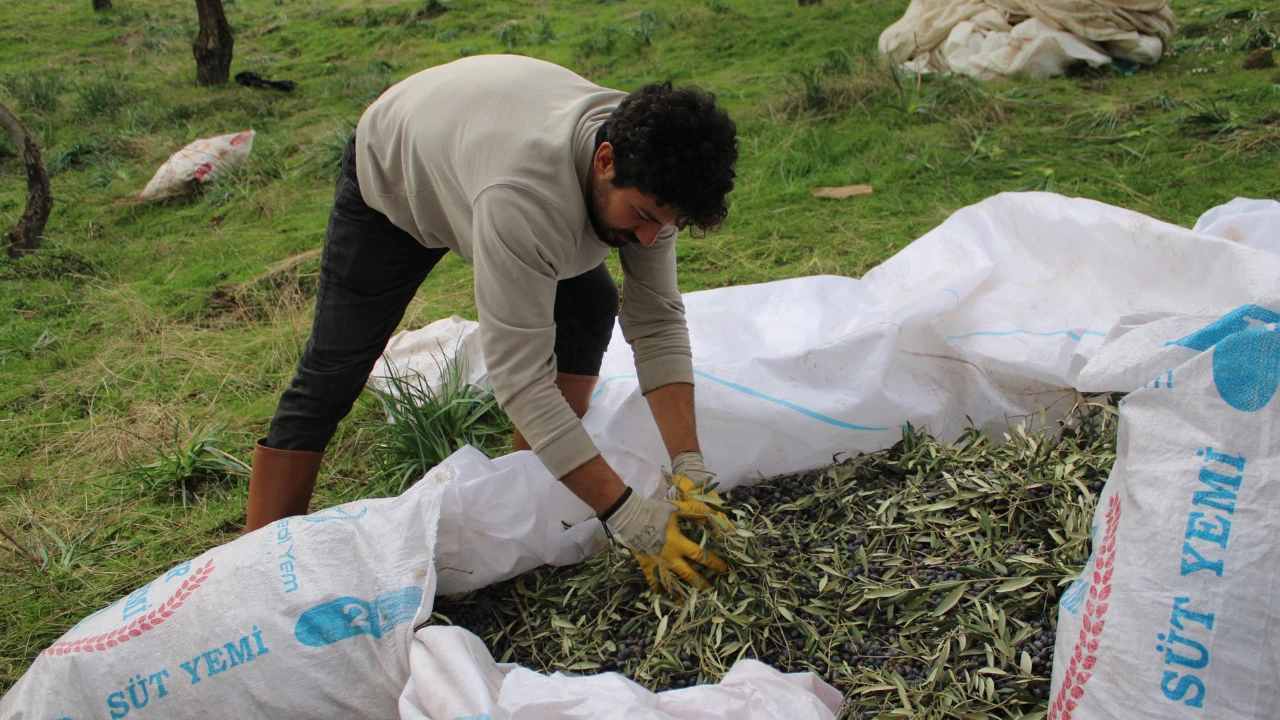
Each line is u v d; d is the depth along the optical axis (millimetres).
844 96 5953
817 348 2586
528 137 1749
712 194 1601
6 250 5531
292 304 4441
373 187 2152
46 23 12242
